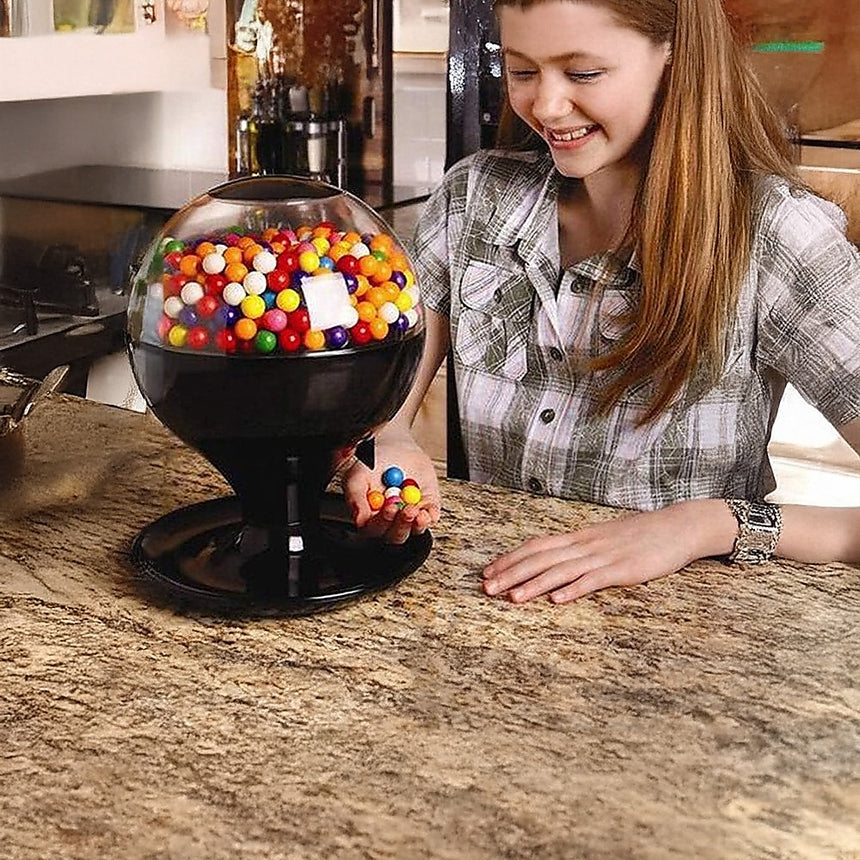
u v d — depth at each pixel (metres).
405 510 1.23
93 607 1.17
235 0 3.51
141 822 0.85
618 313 1.57
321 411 1.12
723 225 1.49
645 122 1.47
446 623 1.14
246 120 3.54
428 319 1.76
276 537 1.21
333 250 1.14
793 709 1.00
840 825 0.85
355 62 3.65
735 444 1.61
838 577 1.24
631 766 0.92
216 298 1.10
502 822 0.85
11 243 3.46
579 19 1.36
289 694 1.02
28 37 2.89
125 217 3.41
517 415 1.66
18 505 1.40
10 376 1.65
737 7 2.36
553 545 1.26
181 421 1.14
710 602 1.18
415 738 0.95
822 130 2.38
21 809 0.87
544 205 1.62
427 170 3.79
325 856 0.82
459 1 2.41
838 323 1.50
